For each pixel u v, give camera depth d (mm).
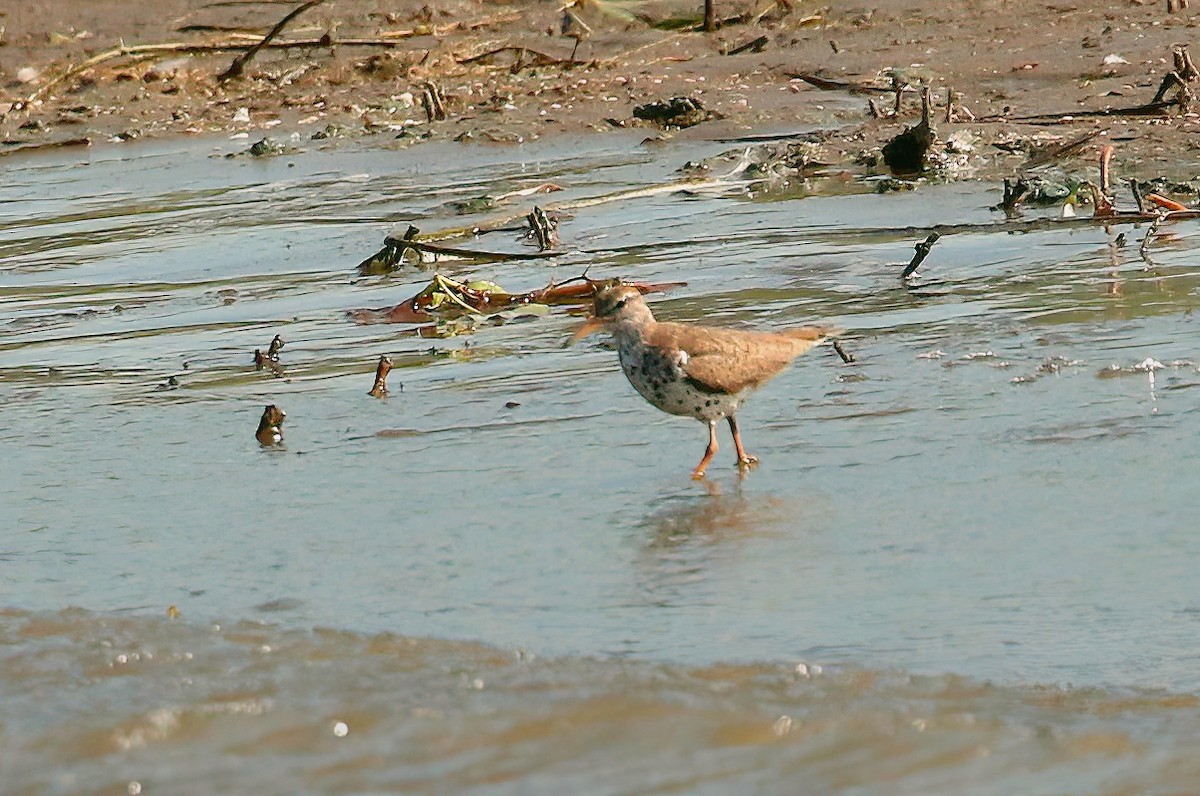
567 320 17078
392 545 10992
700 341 12211
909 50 30641
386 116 29797
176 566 10812
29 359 16828
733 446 12648
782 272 18172
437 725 8078
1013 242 18672
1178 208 19062
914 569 10039
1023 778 7336
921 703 8141
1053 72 27984
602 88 30188
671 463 12406
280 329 17469
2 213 24844
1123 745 7613
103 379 15867
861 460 12086
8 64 34031
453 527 11281
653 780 7438
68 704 8508
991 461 11812
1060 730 7781
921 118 25172
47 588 10492
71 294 19781
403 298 18422
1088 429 12250
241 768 7723
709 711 8086
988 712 8023
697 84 29938
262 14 37000
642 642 9148
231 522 11641
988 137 24031
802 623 9320
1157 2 32156
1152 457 11578
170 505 12086
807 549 10477
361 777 7590
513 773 7570
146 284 20062
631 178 24109
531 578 10273
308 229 22422
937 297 16562
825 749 7672
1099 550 10102
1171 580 9594
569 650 9070
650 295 17641
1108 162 19875
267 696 8516
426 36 35156
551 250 20078
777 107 27875
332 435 13586
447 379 15031
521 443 13070
